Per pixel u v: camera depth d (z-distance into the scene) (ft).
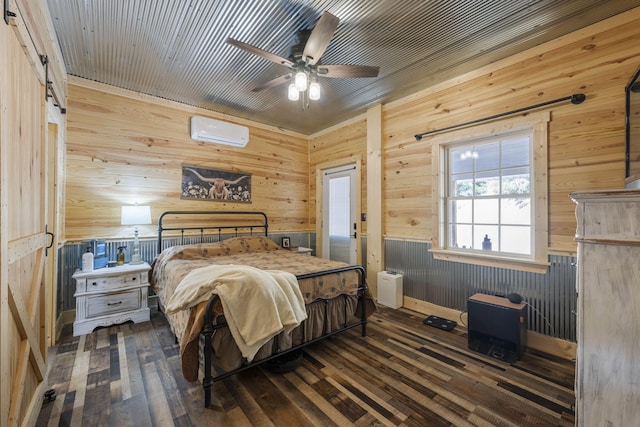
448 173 10.46
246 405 5.59
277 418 5.25
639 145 6.11
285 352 6.82
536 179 8.07
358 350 7.88
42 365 5.50
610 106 6.95
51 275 8.02
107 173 10.39
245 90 10.91
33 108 5.10
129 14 6.70
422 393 6.01
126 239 10.75
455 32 7.49
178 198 12.03
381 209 12.19
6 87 3.71
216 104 12.30
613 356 3.27
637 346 3.13
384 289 11.61
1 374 3.55
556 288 7.72
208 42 7.90
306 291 7.35
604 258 3.33
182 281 6.78
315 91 8.14
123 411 5.35
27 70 4.77
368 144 12.75
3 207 3.64
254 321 5.68
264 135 14.82
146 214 10.11
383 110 12.28
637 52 6.63
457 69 9.43
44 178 5.79
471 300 8.23
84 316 8.77
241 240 12.19
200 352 6.64
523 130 8.60
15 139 4.25
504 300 8.16
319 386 6.23
